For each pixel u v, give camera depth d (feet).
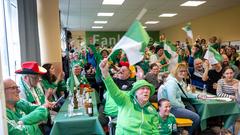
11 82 6.88
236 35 27.09
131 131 7.45
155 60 19.63
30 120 6.98
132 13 30.37
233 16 27.55
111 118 10.37
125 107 7.63
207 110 11.35
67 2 23.30
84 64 24.12
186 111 11.27
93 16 32.91
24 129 6.64
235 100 11.88
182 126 10.69
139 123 7.47
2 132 4.70
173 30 46.68
